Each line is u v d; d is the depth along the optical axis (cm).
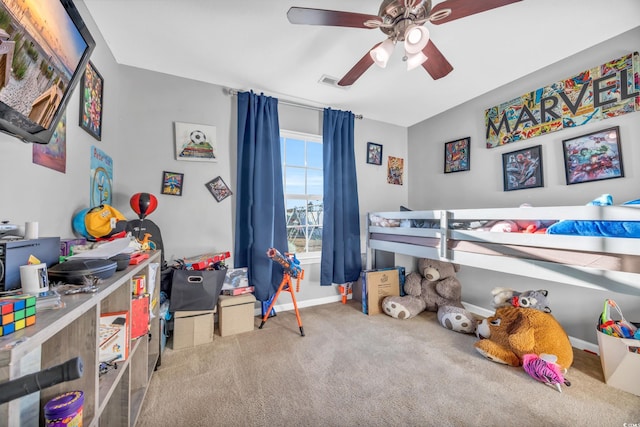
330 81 236
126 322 106
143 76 215
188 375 157
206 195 236
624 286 114
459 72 221
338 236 282
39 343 49
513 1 113
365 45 186
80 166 145
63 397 73
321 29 170
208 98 237
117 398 107
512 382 153
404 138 349
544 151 214
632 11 155
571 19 162
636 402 136
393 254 312
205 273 193
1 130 80
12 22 66
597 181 186
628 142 172
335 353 185
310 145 298
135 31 171
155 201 184
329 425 121
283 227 257
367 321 244
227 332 210
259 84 240
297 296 279
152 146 217
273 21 163
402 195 345
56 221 122
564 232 133
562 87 203
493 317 200
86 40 103
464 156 279
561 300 203
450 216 190
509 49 190
